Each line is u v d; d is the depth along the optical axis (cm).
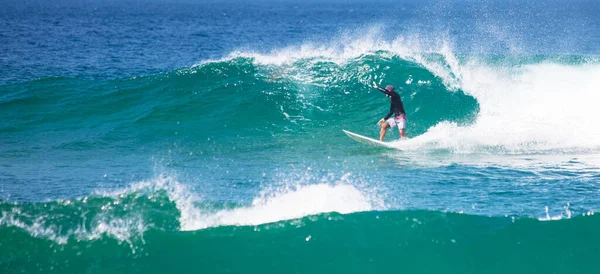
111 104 6688
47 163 4731
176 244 2800
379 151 5106
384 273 2692
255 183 4044
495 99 6662
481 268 2727
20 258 2636
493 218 3045
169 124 6025
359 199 3266
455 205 3472
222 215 3078
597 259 2770
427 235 2906
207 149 5231
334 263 2734
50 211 2953
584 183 3997
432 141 5412
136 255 2709
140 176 4281
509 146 5184
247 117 6172
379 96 6656
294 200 3247
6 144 5419
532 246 2841
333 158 4875
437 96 6575
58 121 6225
